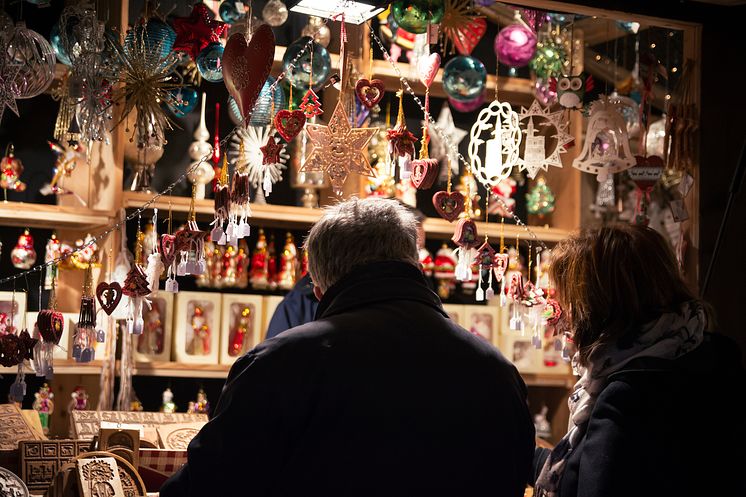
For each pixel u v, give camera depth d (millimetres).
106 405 2977
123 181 3389
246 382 1346
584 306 1718
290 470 1329
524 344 3748
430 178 2234
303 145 2805
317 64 2334
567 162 3926
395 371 1367
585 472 1558
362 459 1324
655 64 3053
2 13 2295
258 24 3041
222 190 2111
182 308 3250
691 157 2939
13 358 2076
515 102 3945
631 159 2771
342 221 1527
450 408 1384
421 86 3703
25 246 3098
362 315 1428
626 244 1698
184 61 2832
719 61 2949
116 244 3047
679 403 1562
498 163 2680
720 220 2934
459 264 2334
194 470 1324
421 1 2389
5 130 3281
